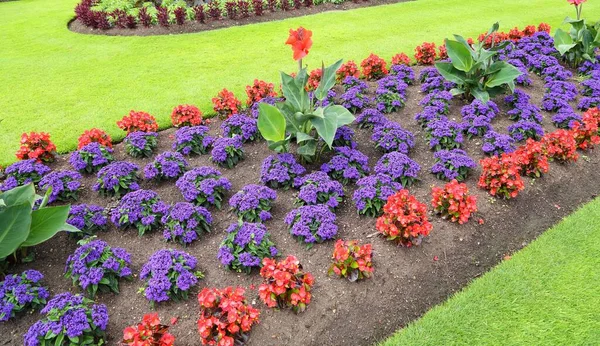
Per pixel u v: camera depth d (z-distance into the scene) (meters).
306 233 3.92
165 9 10.11
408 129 5.70
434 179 4.85
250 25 10.18
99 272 3.50
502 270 3.83
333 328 3.33
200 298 3.13
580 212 4.48
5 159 5.50
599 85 6.44
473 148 5.33
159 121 6.25
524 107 5.86
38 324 3.08
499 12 11.10
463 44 5.91
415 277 3.74
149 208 4.22
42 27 10.82
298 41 4.43
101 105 6.84
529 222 4.38
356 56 8.44
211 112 6.51
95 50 9.12
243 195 4.32
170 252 3.69
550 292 3.60
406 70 6.98
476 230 4.20
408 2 12.04
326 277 3.68
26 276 3.49
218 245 4.05
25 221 3.27
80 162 4.88
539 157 4.74
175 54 8.74
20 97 7.16
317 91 4.88
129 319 3.38
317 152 5.11
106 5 11.15
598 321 3.35
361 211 4.27
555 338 3.24
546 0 12.09
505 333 3.29
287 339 3.24
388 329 3.38
